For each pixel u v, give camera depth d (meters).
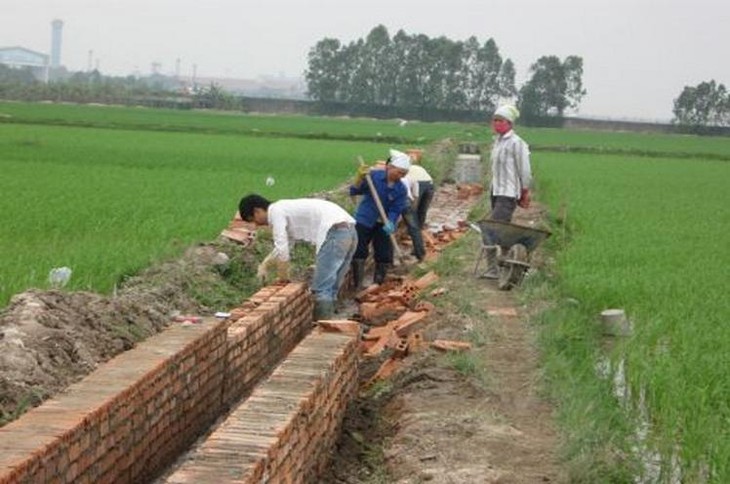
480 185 25.86
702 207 21.52
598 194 23.61
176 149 32.47
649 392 8.80
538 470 7.59
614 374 9.33
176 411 8.48
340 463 8.36
